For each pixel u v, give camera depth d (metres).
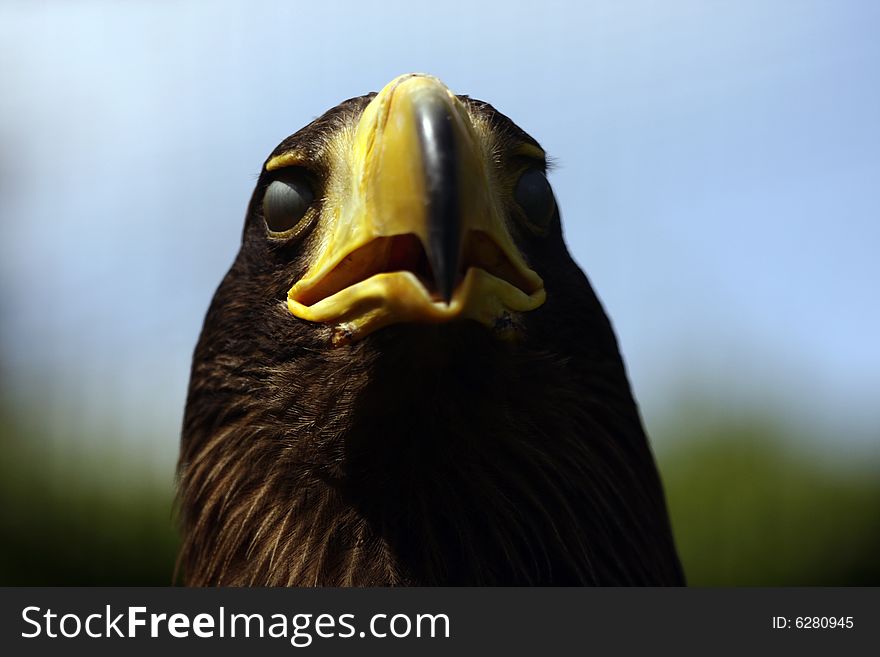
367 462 2.81
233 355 3.08
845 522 6.77
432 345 2.54
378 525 2.85
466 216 2.49
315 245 2.83
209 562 3.12
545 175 2.98
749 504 6.93
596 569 2.97
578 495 2.97
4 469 6.27
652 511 3.23
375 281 2.53
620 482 3.12
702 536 6.95
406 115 2.55
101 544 6.11
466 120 2.60
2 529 6.08
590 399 3.09
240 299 3.06
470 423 2.75
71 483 6.27
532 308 2.67
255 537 2.96
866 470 6.92
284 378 2.87
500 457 2.85
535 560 2.86
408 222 2.47
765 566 6.78
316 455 2.85
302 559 2.86
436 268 2.42
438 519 2.85
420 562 2.81
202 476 3.17
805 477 6.97
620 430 3.17
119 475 6.27
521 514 2.87
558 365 2.91
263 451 2.96
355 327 2.59
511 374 2.74
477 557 2.83
